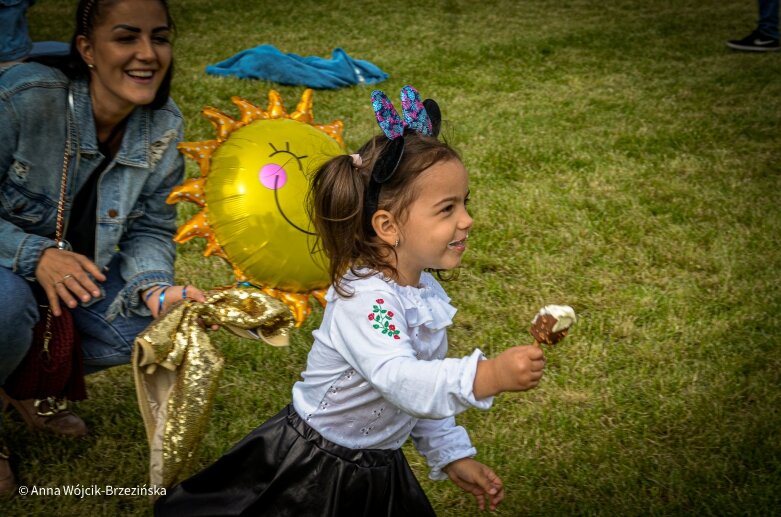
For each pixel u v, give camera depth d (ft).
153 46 8.03
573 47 27.27
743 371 11.44
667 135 19.67
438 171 6.27
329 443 6.88
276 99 11.03
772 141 19.51
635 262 14.14
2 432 9.86
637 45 27.66
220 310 7.77
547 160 18.03
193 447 7.70
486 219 15.34
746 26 30.30
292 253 9.91
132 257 9.09
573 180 17.07
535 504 9.23
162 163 9.07
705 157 18.51
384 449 7.07
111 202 8.77
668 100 22.24
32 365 8.64
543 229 15.07
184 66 23.88
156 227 9.46
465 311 12.65
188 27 28.76
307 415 6.90
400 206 6.33
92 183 8.75
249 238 9.84
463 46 27.20
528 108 21.40
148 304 8.85
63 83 8.25
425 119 6.70
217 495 7.10
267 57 22.84
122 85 8.07
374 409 6.79
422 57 25.88
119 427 10.09
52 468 9.45
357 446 6.90
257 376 11.07
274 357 11.43
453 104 21.62
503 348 11.85
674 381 11.18
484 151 18.37
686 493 9.36
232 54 25.53
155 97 8.71
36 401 9.43
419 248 6.43
